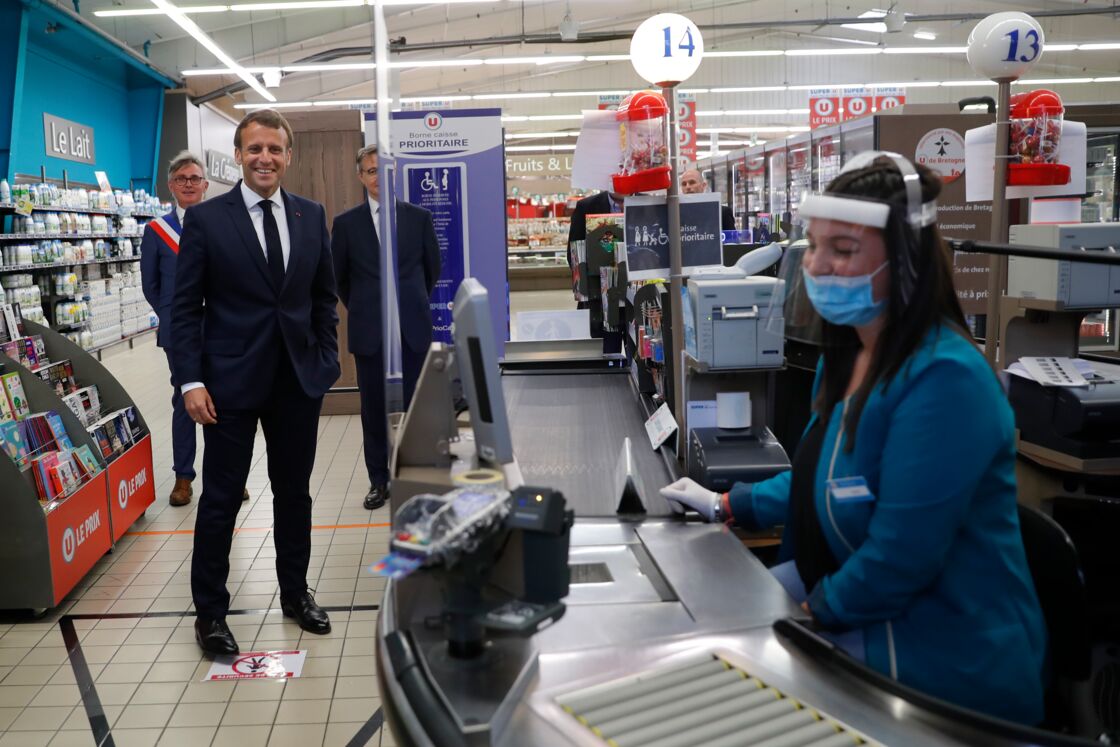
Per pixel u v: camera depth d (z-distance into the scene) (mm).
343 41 18156
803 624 1367
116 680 2902
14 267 9320
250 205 2930
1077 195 3117
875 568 1294
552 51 21938
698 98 25188
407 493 1420
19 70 11055
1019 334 3049
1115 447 2662
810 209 1314
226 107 20766
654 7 19672
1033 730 1038
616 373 3697
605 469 2291
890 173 1293
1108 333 6609
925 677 1308
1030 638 1364
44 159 13031
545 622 1172
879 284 1305
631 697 1146
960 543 1326
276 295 2957
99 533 3879
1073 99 25141
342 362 7141
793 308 1558
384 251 1623
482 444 1403
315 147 6785
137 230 13477
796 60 24031
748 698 1139
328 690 2834
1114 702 1920
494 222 5785
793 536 1651
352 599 3551
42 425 3723
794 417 3025
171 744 2529
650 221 2324
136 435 4516
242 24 16812
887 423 1340
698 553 1667
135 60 15094
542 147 31641
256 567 3906
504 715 1091
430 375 1466
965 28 21031
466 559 1165
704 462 2061
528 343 4012
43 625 3332
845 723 1083
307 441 3180
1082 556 2441
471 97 21438
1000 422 1291
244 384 2924
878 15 19359
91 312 11469
